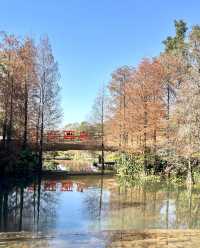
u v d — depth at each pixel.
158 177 32.31
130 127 33.81
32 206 19.91
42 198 22.47
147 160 33.78
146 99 33.28
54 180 31.56
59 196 23.28
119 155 39.50
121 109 37.12
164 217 17.47
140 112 33.12
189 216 17.77
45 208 19.36
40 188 26.69
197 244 11.83
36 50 38.16
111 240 12.22
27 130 38.31
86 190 25.98
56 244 11.74
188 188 27.31
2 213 17.98
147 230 13.73
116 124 37.81
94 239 12.37
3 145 34.25
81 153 67.12
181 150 29.03
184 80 31.25
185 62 34.16
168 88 34.06
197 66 31.83
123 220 16.75
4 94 35.00
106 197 23.03
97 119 48.69
